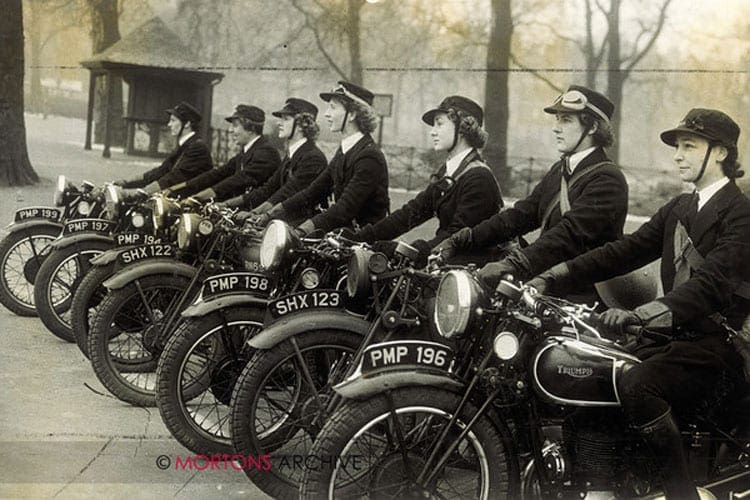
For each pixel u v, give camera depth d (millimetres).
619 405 2803
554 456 2869
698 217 3006
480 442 2779
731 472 2990
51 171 8781
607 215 3529
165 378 3727
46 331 5770
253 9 7996
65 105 11125
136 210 5145
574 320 2824
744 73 5961
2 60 7977
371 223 4750
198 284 4457
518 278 3361
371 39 7090
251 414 3295
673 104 6316
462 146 4305
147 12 10148
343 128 4848
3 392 4445
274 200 5418
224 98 10031
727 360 2912
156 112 10570
